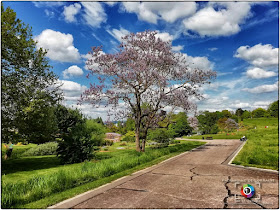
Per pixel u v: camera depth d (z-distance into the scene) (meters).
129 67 17.39
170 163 11.59
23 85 13.23
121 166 9.95
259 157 10.65
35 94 13.34
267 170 8.63
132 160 11.31
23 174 10.38
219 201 5.12
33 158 19.48
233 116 105.62
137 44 18.34
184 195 5.66
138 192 6.06
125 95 18.33
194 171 8.97
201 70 19.47
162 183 7.04
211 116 72.25
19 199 5.40
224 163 10.88
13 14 12.84
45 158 19.34
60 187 6.54
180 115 59.81
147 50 18.59
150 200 5.32
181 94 18.83
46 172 10.95
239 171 8.62
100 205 5.03
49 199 5.52
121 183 7.16
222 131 74.75
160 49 18.22
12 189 5.96
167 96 18.50
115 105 18.44
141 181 7.41
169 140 31.84
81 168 9.03
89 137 16.67
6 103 12.42
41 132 14.05
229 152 16.20
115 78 17.95
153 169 9.81
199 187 6.41
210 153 16.09
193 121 59.44
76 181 7.31
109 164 9.79
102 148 28.19
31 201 5.49
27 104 12.74
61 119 19.36
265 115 97.62
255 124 76.25
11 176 9.80
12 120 12.76
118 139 52.06
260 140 23.95
